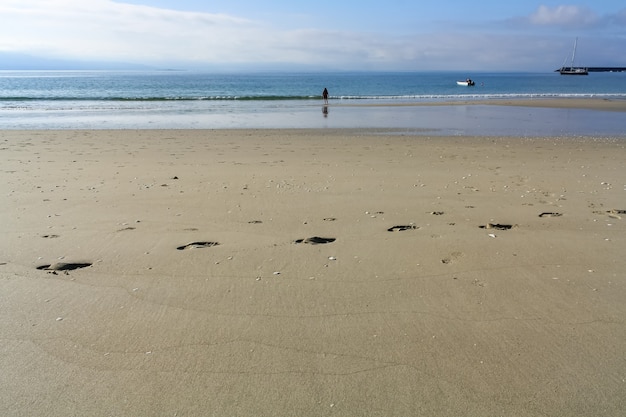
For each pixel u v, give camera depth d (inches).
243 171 331.0
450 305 134.3
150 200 247.9
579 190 274.4
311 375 102.2
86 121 736.3
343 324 123.9
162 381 100.0
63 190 268.8
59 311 130.3
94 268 159.3
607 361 107.1
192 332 119.6
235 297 138.7
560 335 118.3
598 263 164.1
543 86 2938.0
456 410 91.3
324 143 490.6
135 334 118.7
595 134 584.4
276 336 117.9
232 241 185.8
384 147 461.1
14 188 272.4
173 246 180.1
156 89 2274.9
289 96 1536.7
